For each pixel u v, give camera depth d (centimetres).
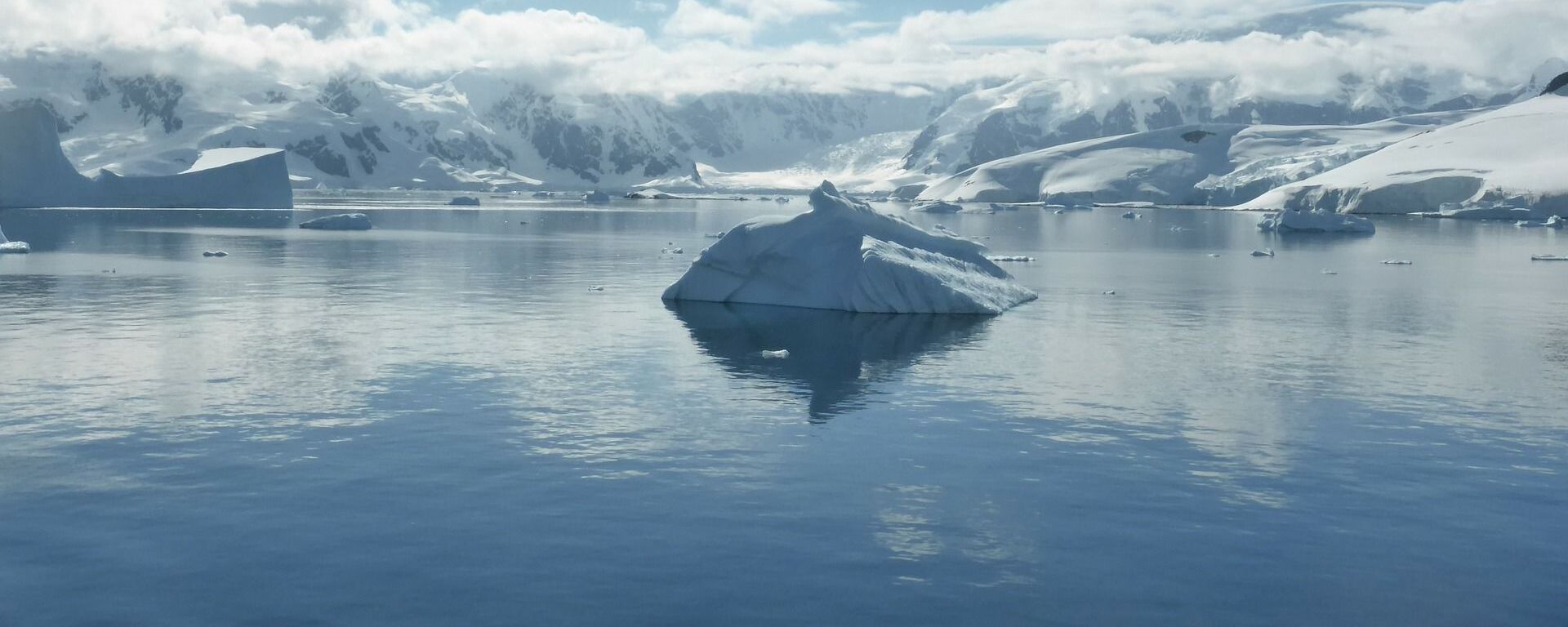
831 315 3369
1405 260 5862
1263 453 1830
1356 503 1584
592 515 1511
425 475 1680
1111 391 2295
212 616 1216
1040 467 1744
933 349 2778
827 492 1612
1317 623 1219
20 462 1738
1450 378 2456
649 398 2194
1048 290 4297
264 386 2288
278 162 12569
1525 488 1652
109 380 2336
